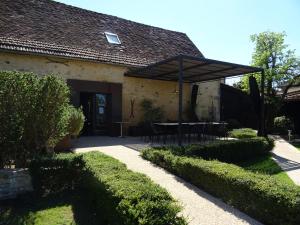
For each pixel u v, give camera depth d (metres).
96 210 4.48
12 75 5.65
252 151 9.38
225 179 4.88
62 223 4.12
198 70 12.17
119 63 12.56
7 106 5.58
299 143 13.30
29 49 10.35
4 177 5.25
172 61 10.10
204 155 7.93
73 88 11.60
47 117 6.00
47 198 5.17
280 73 17.48
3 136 5.59
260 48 18.36
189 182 5.87
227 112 18.59
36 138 5.92
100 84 12.38
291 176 7.06
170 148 7.76
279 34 17.94
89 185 5.06
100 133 13.22
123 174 4.53
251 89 12.13
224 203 4.80
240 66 10.67
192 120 15.08
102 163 5.34
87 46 12.41
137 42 14.87
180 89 8.95
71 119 8.39
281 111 18.73
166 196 3.55
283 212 3.84
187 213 4.32
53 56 10.95
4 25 10.90
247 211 4.40
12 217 4.34
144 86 13.99
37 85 5.88
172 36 17.42
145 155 7.68
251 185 4.38
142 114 13.83
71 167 5.60
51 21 12.53
